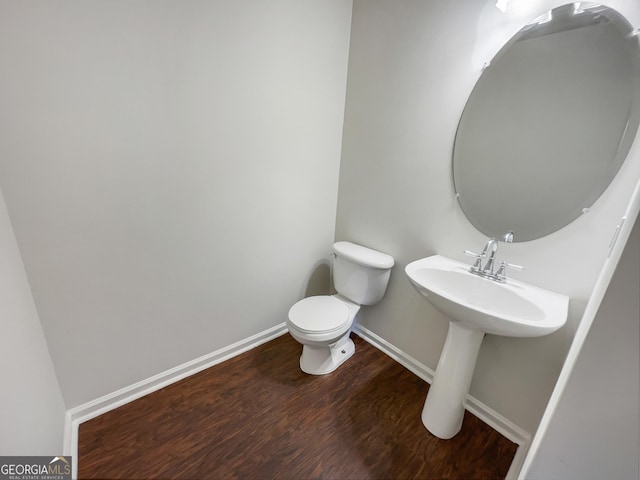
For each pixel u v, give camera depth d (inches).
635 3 32.1
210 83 46.9
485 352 49.9
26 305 34.9
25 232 35.8
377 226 66.5
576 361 19.3
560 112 38.6
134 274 46.9
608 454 19.0
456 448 46.5
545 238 41.2
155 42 40.2
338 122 69.0
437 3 48.1
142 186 44.1
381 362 66.5
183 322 55.5
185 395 53.9
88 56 35.7
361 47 62.1
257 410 51.6
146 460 41.9
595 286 33.4
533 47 39.6
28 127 33.7
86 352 44.8
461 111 48.0
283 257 69.3
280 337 73.8
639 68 32.5
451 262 51.6
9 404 25.5
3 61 31.0
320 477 41.3
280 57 54.2
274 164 60.2
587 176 37.0
